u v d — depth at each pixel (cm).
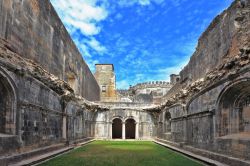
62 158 1666
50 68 2127
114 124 5244
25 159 1423
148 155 1900
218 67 1673
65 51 2653
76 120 2988
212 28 1864
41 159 1498
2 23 1320
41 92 1808
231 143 1434
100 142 3441
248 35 1366
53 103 2105
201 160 1608
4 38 1345
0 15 1300
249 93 1467
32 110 1630
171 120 3131
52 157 1708
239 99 1547
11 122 1380
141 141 3806
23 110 1490
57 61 2345
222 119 1605
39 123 1761
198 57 2216
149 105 4541
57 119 2220
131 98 7619
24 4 1595
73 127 2819
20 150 1434
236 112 1569
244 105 1525
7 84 1344
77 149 2333
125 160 1608
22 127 1473
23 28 1583
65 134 2402
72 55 2992
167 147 2619
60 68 2453
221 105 1617
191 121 2241
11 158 1254
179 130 2673
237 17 1472
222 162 1452
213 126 1692
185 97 2439
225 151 1503
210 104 1755
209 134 1770
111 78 7238
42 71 1825
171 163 1512
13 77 1380
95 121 4322
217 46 1758
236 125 1561
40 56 1884
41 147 1794
